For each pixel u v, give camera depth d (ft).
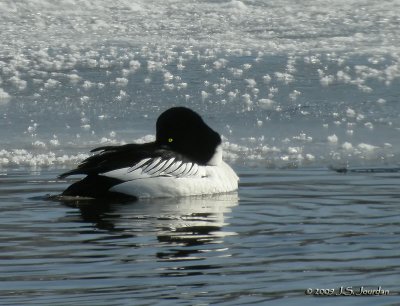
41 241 30.30
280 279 25.71
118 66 71.36
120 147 39.91
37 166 46.42
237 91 65.05
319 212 35.06
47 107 61.05
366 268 26.81
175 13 88.22
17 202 37.09
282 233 31.45
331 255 28.32
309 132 55.57
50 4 89.10
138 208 36.29
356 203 36.81
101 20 85.25
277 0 92.73
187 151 40.86
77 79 67.97
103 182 38.29
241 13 88.28
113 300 23.73
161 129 41.22
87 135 54.39
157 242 30.17
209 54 74.95
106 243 29.96
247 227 32.58
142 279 25.71
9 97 63.52
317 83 67.26
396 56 73.92
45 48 76.13
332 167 46.24
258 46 77.51
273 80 67.92
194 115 41.27
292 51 75.87
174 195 38.75
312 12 88.74
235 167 46.55
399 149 51.08
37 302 23.50
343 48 76.69
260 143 52.85
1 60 72.28
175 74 69.36
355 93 64.54
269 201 37.63
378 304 23.61
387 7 90.43
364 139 53.83
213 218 34.17
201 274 26.20
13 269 26.66
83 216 34.45
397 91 65.05
